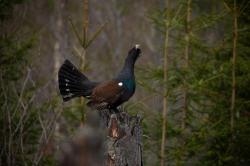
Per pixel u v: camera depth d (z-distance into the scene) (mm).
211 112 14297
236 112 13930
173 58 14344
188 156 14062
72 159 9641
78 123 14930
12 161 12242
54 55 21547
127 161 9445
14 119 13328
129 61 11273
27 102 13109
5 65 14141
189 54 14461
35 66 14164
